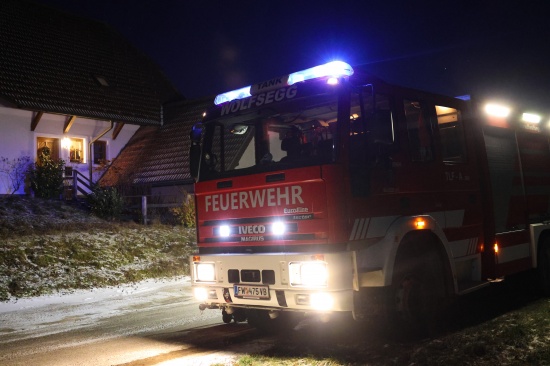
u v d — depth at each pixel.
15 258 13.22
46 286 12.13
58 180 21.59
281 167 6.44
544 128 9.92
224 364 6.11
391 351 6.20
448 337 6.62
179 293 11.85
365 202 6.26
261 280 6.35
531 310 8.00
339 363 5.83
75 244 14.92
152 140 26.33
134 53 29.84
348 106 6.26
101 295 11.71
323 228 5.97
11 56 23.22
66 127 23.66
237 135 7.12
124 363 6.39
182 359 6.45
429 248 7.12
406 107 7.11
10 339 7.95
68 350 7.14
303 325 8.02
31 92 22.16
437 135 7.49
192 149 7.41
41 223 17.16
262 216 6.50
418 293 6.80
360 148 6.30
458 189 7.68
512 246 8.55
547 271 9.36
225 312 7.32
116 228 17.62
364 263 6.24
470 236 7.82
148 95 28.02
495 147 8.58
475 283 7.78
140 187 23.09
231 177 6.89
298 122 6.55
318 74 6.49
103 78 26.41
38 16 26.36
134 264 14.62
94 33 28.61
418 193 7.00
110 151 26.08
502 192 8.52
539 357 5.49
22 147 22.16
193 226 19.72
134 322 8.90
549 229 9.50
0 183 21.17
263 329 7.76
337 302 5.83
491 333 6.62
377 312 6.36
